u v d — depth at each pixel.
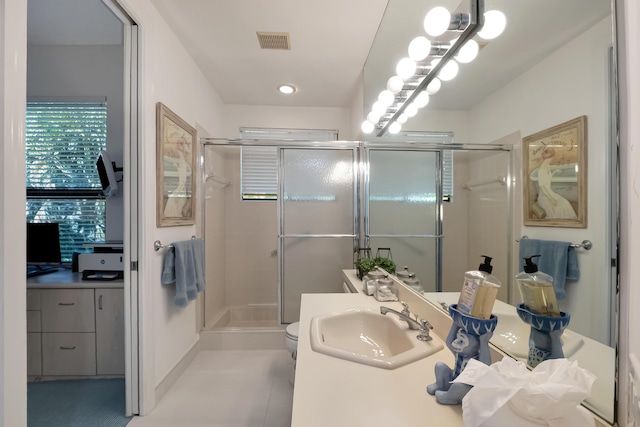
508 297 0.85
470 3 1.00
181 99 2.12
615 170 0.51
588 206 0.59
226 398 1.89
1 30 0.84
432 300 1.32
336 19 1.87
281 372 2.22
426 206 1.53
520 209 0.82
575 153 0.63
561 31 0.66
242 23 1.90
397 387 0.75
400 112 1.79
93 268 2.11
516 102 0.84
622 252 0.49
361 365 0.86
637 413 0.44
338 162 2.75
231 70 2.50
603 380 0.54
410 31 1.51
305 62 2.38
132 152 1.65
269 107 3.23
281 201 2.73
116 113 2.49
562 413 0.44
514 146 0.85
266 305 3.25
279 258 2.73
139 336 1.68
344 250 2.76
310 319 1.25
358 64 2.40
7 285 0.84
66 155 2.51
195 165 2.32
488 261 0.74
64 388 1.97
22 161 0.88
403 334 1.12
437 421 0.63
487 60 0.98
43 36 2.43
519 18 0.82
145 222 1.67
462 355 0.69
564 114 0.66
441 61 1.27
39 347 2.05
